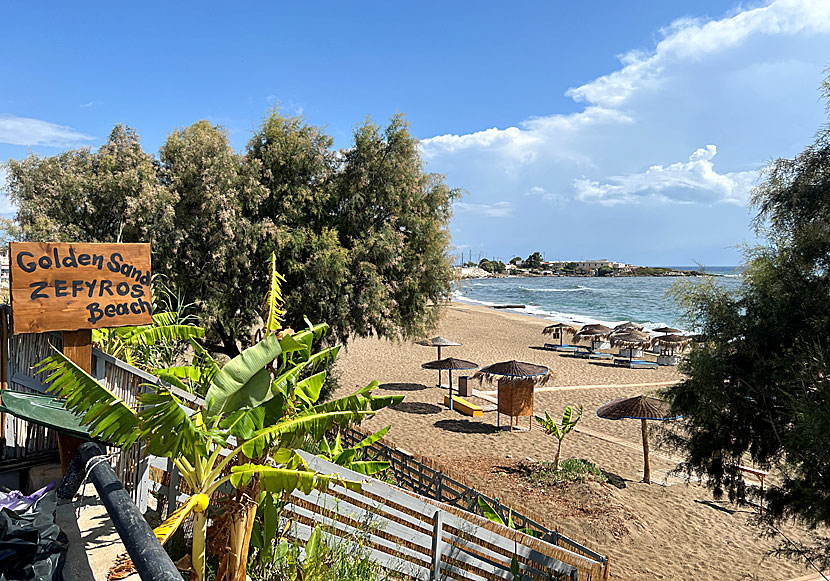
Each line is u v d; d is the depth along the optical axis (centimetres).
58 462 514
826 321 767
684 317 971
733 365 886
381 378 2736
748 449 945
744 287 914
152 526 464
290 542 489
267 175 1370
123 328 541
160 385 471
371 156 1445
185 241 1255
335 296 1343
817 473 763
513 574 636
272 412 376
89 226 1223
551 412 2158
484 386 2570
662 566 1037
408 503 576
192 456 337
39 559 310
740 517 1264
